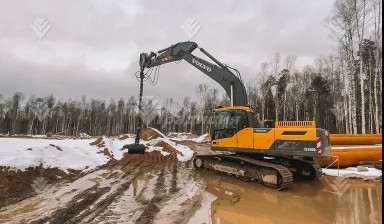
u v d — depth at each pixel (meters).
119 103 73.94
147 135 24.86
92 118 72.19
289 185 8.95
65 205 6.65
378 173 11.18
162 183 9.68
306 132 9.24
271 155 10.54
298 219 6.28
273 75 37.69
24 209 6.29
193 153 19.95
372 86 28.86
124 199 7.40
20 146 12.09
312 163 10.50
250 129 10.43
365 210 6.99
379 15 21.11
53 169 10.10
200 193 8.39
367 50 27.52
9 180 7.95
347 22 22.00
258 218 6.29
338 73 33.91
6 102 67.62
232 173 10.73
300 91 38.12
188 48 13.77
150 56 15.03
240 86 12.48
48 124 68.44
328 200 7.86
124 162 14.13
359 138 15.07
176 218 6.08
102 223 5.57
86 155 13.12
